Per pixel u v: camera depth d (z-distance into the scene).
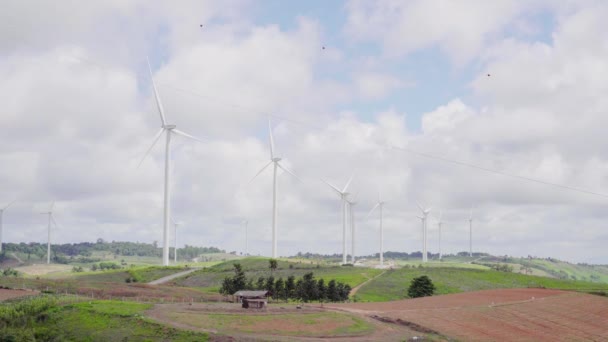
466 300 157.50
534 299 155.88
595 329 122.00
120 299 141.75
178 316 110.75
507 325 121.06
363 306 145.25
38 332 107.31
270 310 123.50
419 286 193.38
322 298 170.25
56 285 160.00
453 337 107.31
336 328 107.12
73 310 114.88
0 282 158.50
